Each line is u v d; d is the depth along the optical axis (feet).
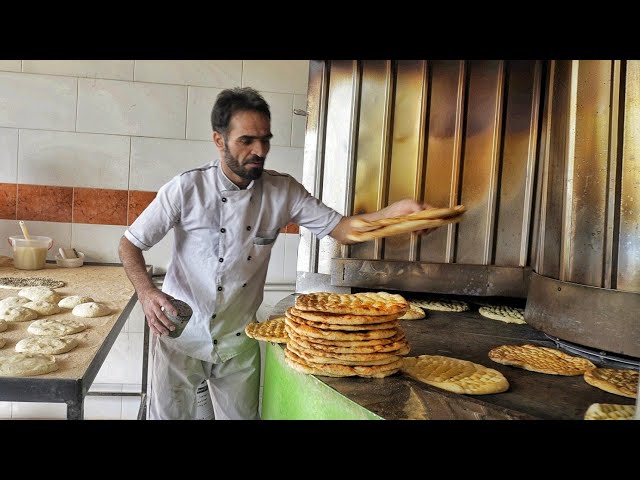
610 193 6.61
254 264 9.04
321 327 6.17
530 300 8.15
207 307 8.85
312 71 10.41
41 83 12.82
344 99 10.33
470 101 10.08
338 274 10.28
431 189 10.30
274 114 13.66
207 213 8.59
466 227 10.26
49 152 13.00
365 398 5.54
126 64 13.02
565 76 7.26
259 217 8.82
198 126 13.38
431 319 9.55
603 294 6.76
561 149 7.33
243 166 7.98
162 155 13.34
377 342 6.16
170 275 9.09
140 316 13.53
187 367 9.12
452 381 6.03
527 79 9.90
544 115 9.71
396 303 6.52
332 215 9.02
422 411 5.27
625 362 7.09
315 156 10.53
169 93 13.21
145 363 13.15
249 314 9.33
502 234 10.22
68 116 12.96
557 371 6.66
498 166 10.03
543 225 7.97
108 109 13.07
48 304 9.33
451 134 10.14
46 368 6.50
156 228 8.63
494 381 6.12
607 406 5.48
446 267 10.12
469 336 8.54
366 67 10.21
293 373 6.80
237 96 7.77
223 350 9.12
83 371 6.61
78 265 13.08
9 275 11.80
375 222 7.98
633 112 6.32
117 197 13.30
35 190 13.07
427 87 10.07
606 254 6.75
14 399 6.20
